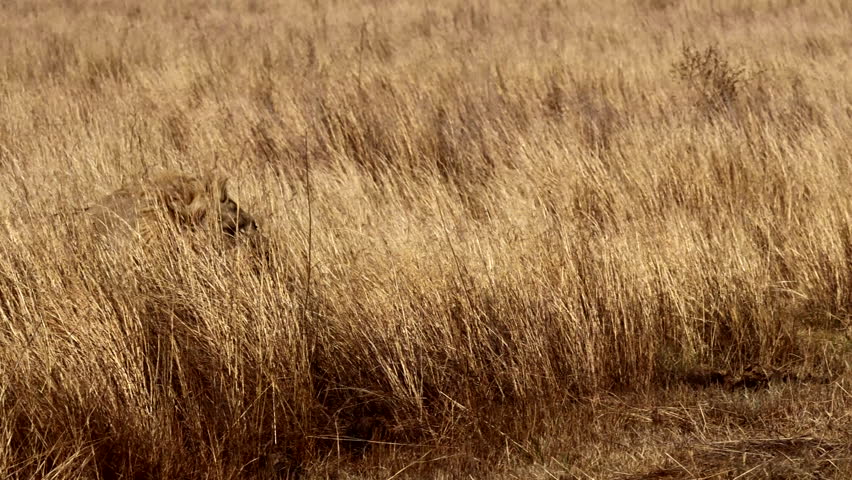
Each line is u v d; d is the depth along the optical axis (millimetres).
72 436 9570
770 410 11156
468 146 20219
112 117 21875
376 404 11492
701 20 40062
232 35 37250
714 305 13258
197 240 11828
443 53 30844
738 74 25188
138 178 13961
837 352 12891
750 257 14133
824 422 10711
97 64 31484
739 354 12789
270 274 11570
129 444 9727
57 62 32156
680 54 29844
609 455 10328
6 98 25016
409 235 13281
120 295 10711
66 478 9172
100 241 11578
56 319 10578
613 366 12086
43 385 9828
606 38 35719
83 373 10023
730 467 9820
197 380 10789
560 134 19531
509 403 11453
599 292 12500
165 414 10023
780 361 12797
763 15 40719
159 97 24812
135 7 49938
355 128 21094
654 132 19641
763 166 17531
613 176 17109
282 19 44969
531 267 12523
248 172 17062
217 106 23344
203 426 10289
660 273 13133
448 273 12250
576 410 11312
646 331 12375
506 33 38156
